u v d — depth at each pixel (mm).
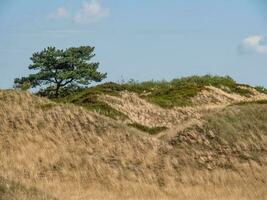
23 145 63531
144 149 64125
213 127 66562
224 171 61031
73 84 100188
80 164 61562
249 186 58750
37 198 37500
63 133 65812
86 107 80500
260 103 73250
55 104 69875
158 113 81750
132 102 84000
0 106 68250
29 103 69750
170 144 65250
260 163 61906
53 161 61656
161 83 95812
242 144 64250
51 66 99125
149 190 58188
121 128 67062
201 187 58875
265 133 65625
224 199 55906
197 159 62812
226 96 91000
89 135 65750
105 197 55812
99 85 89625
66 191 56469
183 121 79312
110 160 62406
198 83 96375
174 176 60500
